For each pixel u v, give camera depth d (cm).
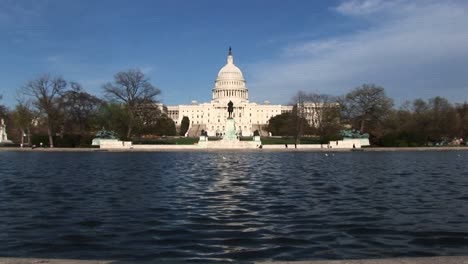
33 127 13300
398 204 2606
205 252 1562
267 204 2602
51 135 12300
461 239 1748
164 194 3028
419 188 3384
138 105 12888
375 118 14012
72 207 2488
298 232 1867
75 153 9994
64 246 1641
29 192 3122
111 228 1942
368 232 1872
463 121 14362
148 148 11675
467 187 3447
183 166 5759
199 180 3972
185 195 2980
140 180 3962
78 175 4431
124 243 1683
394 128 14150
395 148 12094
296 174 4588
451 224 2038
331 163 6456
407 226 1991
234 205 2562
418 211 2373
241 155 9112
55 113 12188
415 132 13188
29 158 7744
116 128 13050
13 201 2705
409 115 14988
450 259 1016
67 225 2006
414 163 6438
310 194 3045
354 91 14150
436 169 5266
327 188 3384
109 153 10019
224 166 5775
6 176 4309
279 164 6209
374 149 11725
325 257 1505
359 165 5988
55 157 8119
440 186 3519
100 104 13250
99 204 2591
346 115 14188
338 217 2202
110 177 4231
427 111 15012
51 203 2628
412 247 1633
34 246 1641
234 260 1464
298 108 14662
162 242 1698
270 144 12988
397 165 5997
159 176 4344
